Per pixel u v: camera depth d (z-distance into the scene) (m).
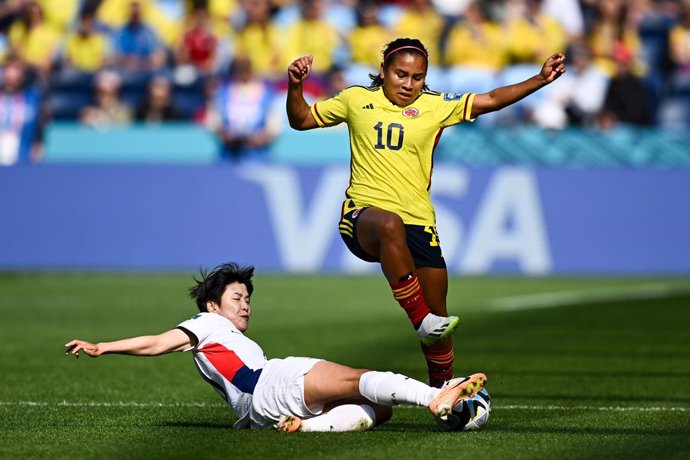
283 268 61.69
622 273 61.16
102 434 19.14
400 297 19.62
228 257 61.69
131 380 27.72
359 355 32.97
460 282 57.53
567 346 34.97
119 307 47.41
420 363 31.17
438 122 20.67
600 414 21.84
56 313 45.31
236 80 65.44
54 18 71.31
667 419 21.09
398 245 19.52
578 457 16.75
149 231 62.16
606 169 61.22
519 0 69.38
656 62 69.75
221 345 19.27
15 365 30.66
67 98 69.06
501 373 29.02
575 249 61.16
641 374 28.77
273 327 40.66
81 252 62.38
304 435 18.47
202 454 17.00
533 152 64.44
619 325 40.81
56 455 17.11
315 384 18.41
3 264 62.50
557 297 50.81
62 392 25.53
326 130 65.12
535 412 22.20
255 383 19.00
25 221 62.53
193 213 61.88
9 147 66.56
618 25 69.00
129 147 65.31
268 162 65.06
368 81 68.38
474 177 61.19
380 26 70.31
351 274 62.09
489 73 67.94
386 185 20.56
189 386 26.66
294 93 20.94
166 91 67.38
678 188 61.22
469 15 68.56
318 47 68.69
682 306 47.19
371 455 16.77
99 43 70.12
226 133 64.94
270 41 69.12
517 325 40.84
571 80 67.00
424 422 20.66
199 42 69.31
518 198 61.06
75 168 62.53
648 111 67.56
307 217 61.75
